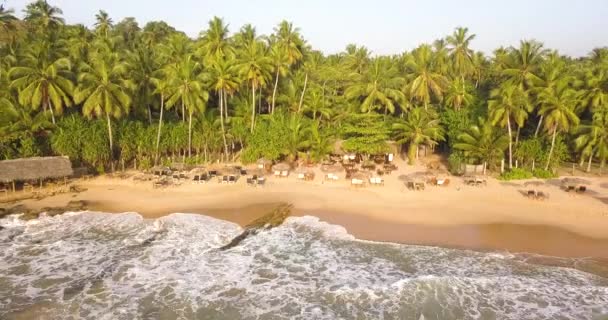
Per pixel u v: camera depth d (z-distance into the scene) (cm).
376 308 2119
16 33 5816
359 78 6119
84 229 3123
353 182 4138
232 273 2484
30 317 2038
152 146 4791
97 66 4344
